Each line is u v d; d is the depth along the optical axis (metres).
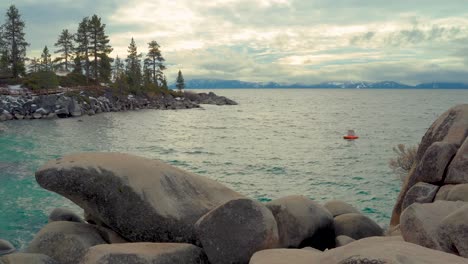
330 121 74.88
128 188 8.55
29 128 50.72
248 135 51.44
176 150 37.75
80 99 76.50
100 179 8.59
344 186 23.56
